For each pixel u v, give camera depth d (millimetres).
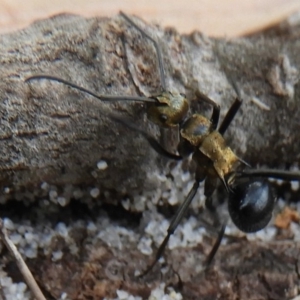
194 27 96
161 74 86
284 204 90
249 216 87
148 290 86
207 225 89
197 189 88
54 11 95
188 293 86
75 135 85
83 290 86
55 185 86
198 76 89
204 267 87
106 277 86
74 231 87
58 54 85
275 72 89
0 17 95
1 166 85
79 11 96
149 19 96
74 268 86
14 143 84
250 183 87
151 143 85
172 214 89
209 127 89
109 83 85
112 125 85
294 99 89
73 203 88
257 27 97
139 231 88
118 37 86
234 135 90
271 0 99
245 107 89
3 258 86
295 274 87
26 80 84
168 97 86
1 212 87
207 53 90
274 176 88
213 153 88
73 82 85
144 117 86
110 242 87
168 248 87
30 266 86
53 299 86
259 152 90
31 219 87
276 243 88
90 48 85
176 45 89
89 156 85
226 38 92
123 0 97
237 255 87
